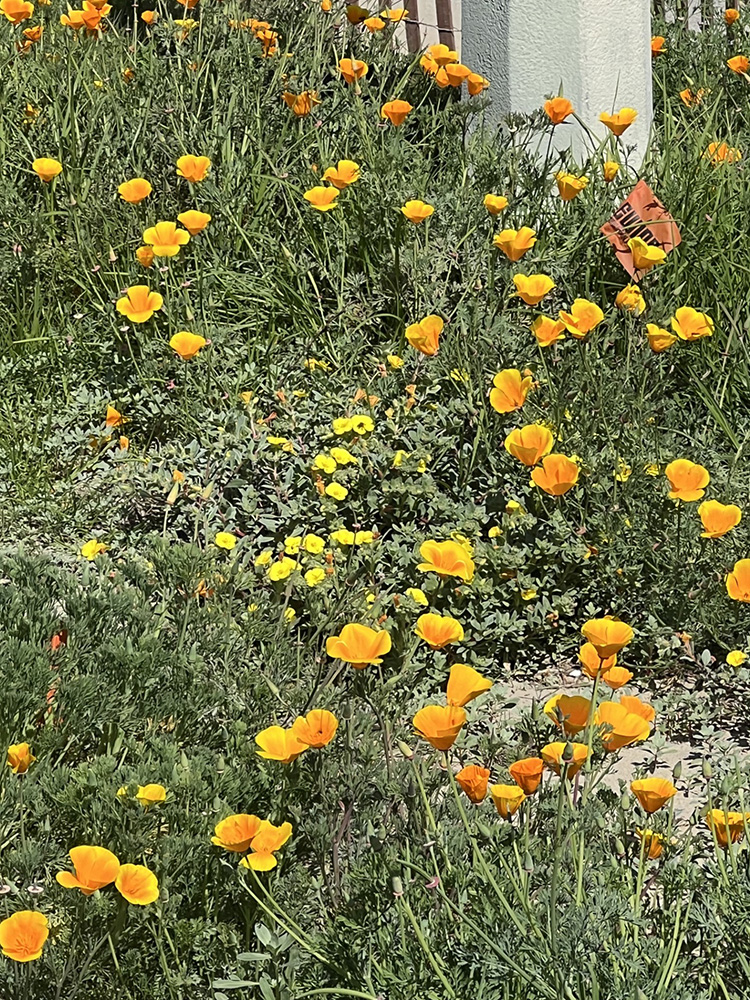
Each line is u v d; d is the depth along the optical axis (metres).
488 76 5.50
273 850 2.02
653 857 2.14
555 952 1.76
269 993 1.93
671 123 5.48
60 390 4.54
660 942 1.88
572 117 5.30
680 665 3.43
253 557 3.54
